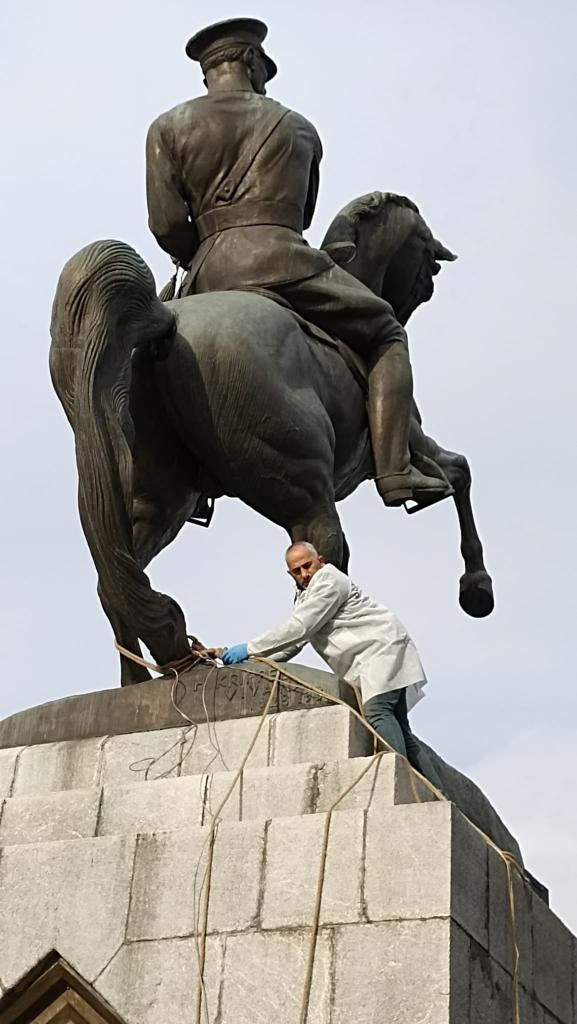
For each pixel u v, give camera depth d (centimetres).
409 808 838
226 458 1036
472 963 826
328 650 938
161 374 1035
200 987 834
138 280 988
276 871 845
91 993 853
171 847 867
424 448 1199
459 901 823
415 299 1275
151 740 939
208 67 1193
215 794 891
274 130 1145
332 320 1120
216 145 1143
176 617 973
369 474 1155
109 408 974
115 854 875
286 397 1038
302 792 877
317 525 1045
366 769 870
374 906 823
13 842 915
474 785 1041
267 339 1044
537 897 916
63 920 870
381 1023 801
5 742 977
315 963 822
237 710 937
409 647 938
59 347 981
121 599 965
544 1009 898
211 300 1058
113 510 964
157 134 1155
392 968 809
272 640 932
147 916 857
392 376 1123
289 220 1139
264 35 1201
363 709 925
